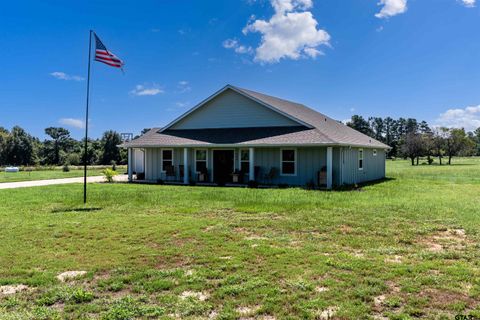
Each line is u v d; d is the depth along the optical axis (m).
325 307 3.83
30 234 7.29
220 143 18.92
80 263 5.43
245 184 19.16
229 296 4.16
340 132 21.22
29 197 13.52
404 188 16.86
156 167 22.19
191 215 9.46
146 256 5.76
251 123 20.47
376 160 24.50
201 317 3.67
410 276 4.76
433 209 10.08
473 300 4.00
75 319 3.63
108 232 7.44
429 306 3.86
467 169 37.00
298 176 18.31
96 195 13.98
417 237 6.98
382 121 113.94
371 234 7.22
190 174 21.09
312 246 6.29
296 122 19.23
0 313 3.76
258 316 3.67
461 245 6.41
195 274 4.89
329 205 10.82
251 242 6.59
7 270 5.10
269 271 4.98
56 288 4.42
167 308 3.87
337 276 4.76
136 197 13.22
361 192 14.71
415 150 51.06
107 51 13.13
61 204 11.66
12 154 70.50
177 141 20.42
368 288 4.33
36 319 3.62
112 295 4.27
